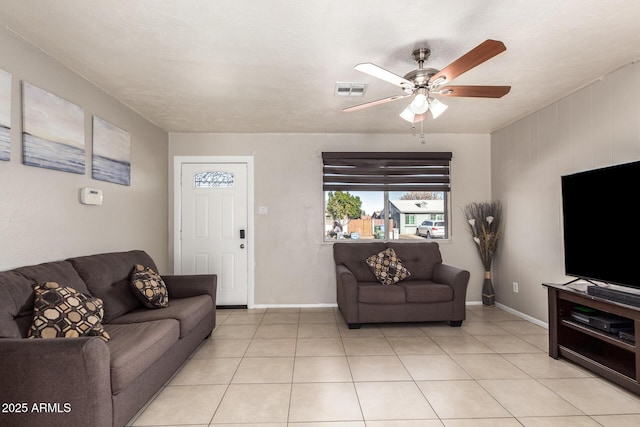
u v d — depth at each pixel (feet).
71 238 8.85
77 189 9.10
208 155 15.43
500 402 7.32
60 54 8.17
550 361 9.45
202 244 15.35
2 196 6.90
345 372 8.81
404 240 16.06
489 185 15.89
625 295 7.86
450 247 15.74
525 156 13.29
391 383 8.20
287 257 15.48
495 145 15.43
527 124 13.15
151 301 9.29
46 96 7.96
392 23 7.02
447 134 15.89
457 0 6.31
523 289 13.47
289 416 6.84
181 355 8.83
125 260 9.98
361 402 7.35
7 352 5.18
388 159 15.57
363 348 10.48
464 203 15.84
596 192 8.91
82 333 6.47
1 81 6.82
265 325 12.83
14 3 6.27
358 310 12.29
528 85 10.35
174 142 15.37
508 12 6.70
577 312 9.21
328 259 15.55
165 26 7.09
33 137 7.55
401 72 9.32
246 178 15.49
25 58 7.47
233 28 7.18
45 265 7.44
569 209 9.82
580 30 7.38
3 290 6.02
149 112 12.53
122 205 11.41
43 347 5.19
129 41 7.66
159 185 14.43
